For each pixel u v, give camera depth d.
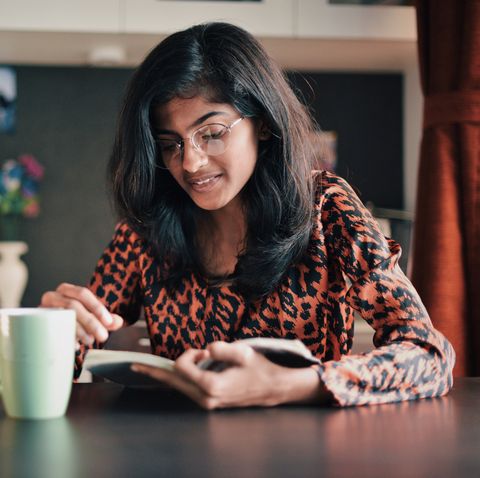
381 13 2.78
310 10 2.76
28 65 3.42
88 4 2.68
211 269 1.45
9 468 0.75
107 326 1.22
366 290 1.23
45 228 3.47
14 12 2.66
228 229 1.44
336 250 1.36
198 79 1.26
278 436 0.87
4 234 3.38
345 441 0.84
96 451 0.81
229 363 1.00
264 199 1.37
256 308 1.40
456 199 2.19
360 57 3.19
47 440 0.86
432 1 2.23
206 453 0.80
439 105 2.21
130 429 0.91
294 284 1.38
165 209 1.43
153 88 1.28
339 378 1.02
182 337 1.44
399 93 3.52
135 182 1.37
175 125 1.29
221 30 1.32
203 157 1.29
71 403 1.07
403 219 3.09
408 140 3.44
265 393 1.00
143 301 1.49
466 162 2.17
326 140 3.50
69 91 3.44
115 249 1.54
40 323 0.95
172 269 1.45
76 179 3.46
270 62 1.36
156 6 2.70
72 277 3.47
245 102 1.30
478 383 1.22
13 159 3.43
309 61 3.27
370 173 3.52
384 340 1.18
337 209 1.38
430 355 1.12
